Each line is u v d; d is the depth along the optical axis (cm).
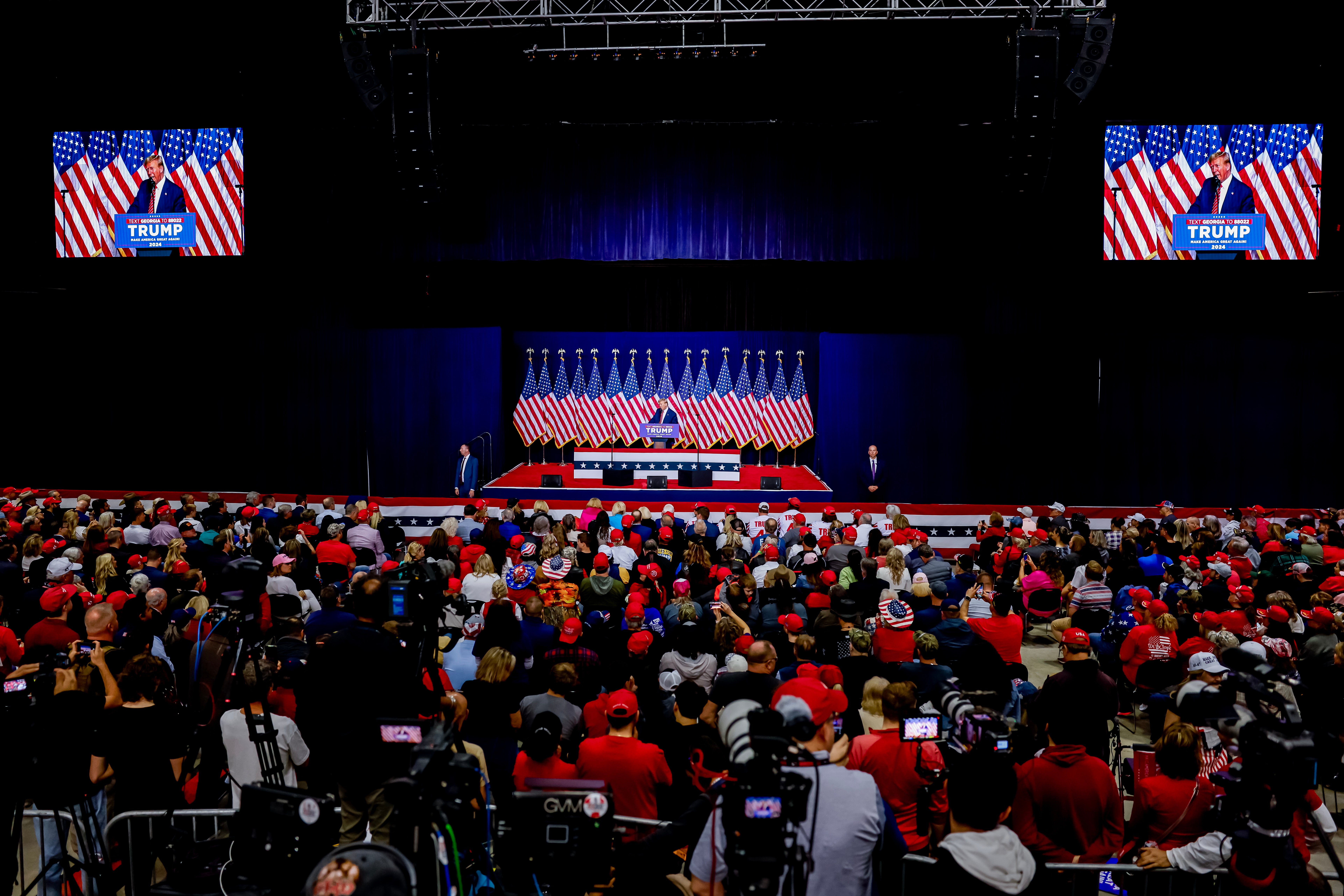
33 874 667
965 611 927
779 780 351
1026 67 1482
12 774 466
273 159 1847
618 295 2152
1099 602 1047
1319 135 1730
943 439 2045
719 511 1800
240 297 2073
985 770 372
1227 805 452
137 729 547
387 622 544
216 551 1084
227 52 1781
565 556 1067
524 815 376
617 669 682
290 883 357
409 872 300
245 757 568
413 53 1530
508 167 1819
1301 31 1656
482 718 643
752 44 1596
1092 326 2017
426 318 2158
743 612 916
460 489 1925
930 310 2116
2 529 1201
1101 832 502
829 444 2056
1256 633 852
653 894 453
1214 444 2036
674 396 2069
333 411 2073
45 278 1964
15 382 2127
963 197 1784
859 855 384
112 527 1145
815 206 1802
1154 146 1753
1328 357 2014
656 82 1738
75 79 1820
